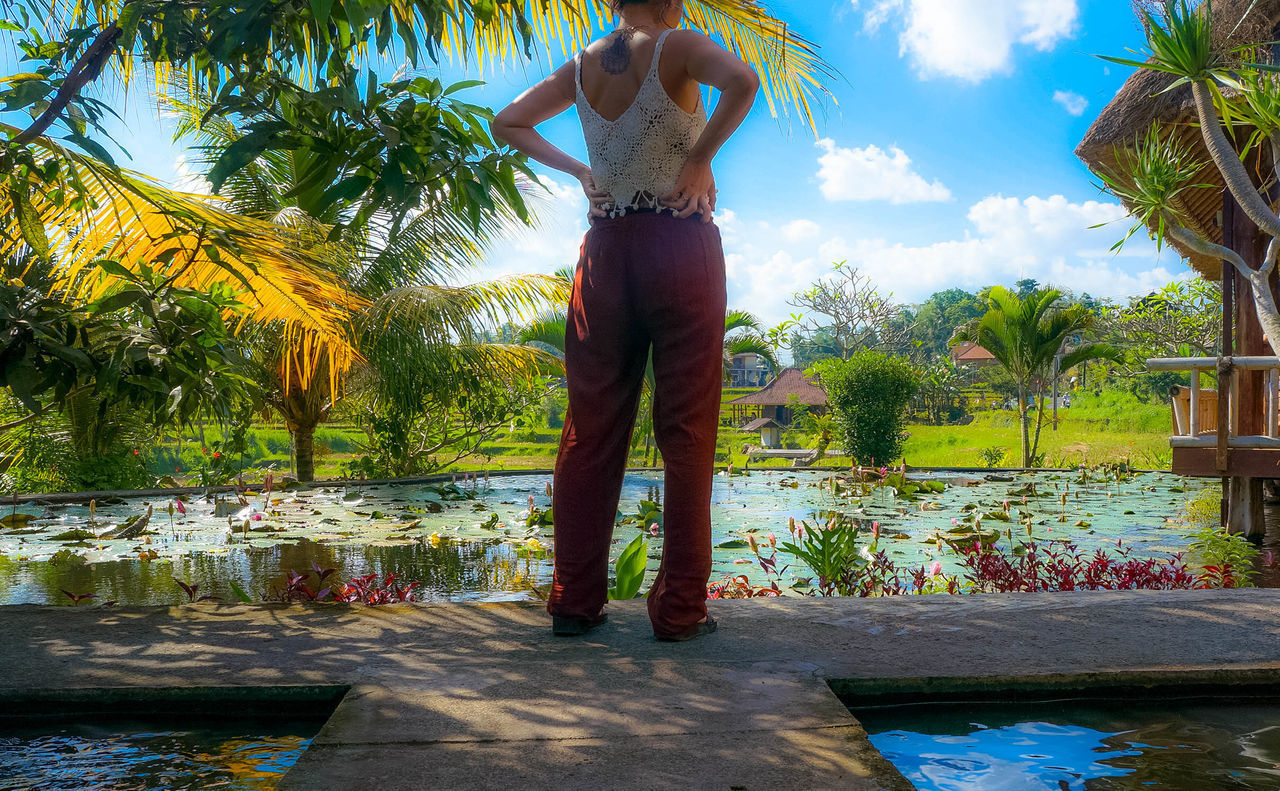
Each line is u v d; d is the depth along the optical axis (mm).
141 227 3771
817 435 20531
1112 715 1512
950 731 1436
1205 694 1564
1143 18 4402
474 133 2293
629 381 1926
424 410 10953
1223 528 5738
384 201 2219
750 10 4344
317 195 2371
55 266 3342
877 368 14148
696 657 1677
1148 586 3037
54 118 2375
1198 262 8484
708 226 1892
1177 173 4754
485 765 1175
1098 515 6750
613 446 1911
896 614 2008
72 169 2936
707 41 1791
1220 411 5266
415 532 5840
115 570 4383
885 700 1532
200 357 2639
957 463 19625
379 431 11078
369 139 2225
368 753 1218
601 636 1859
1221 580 3324
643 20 1895
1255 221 4477
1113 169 5711
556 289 9828
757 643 1772
